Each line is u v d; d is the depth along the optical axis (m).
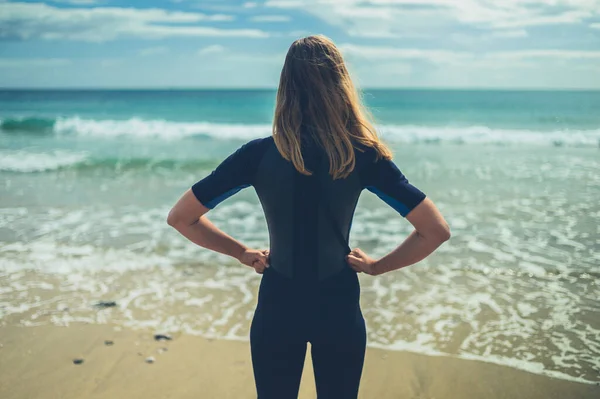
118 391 3.42
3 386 3.46
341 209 1.87
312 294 1.91
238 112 32.72
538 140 18.75
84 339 4.12
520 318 4.50
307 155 1.82
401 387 3.49
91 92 72.81
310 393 3.39
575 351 3.93
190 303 4.84
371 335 4.21
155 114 31.39
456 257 6.11
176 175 12.05
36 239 6.81
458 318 4.51
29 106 40.75
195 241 2.02
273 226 1.94
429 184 10.58
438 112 32.62
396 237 6.82
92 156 14.92
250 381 3.55
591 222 7.57
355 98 1.86
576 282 5.31
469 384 3.51
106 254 6.23
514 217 7.88
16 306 4.75
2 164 13.25
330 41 1.89
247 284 5.33
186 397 3.36
